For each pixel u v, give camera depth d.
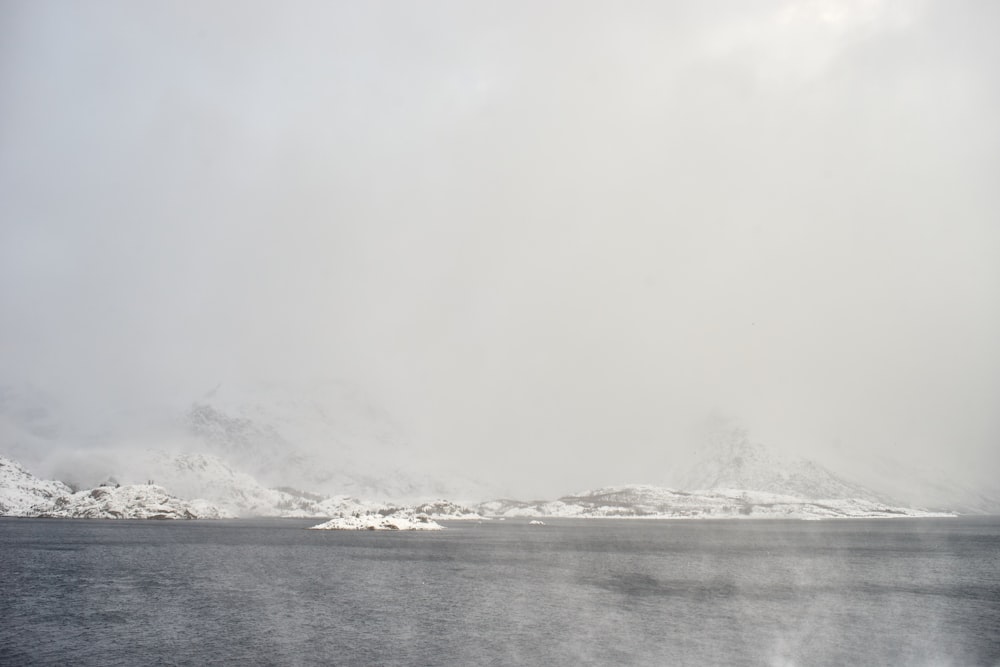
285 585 93.19
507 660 53.03
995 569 118.38
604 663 52.06
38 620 67.56
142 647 56.94
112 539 173.12
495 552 154.00
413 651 55.69
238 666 51.28
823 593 87.50
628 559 137.38
